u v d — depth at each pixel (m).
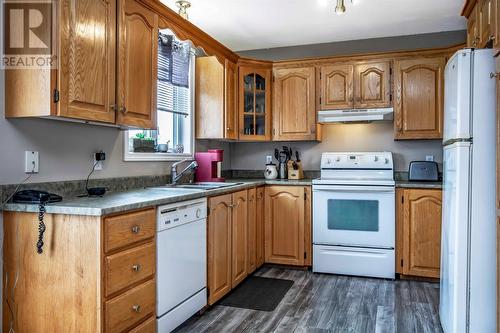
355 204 3.50
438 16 3.41
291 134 4.03
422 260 3.35
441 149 3.85
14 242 1.84
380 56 3.73
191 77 3.64
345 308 2.75
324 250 3.59
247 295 3.01
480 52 2.01
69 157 2.25
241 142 4.52
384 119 3.68
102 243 1.70
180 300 2.31
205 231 2.62
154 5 2.48
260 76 4.06
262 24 3.61
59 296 1.76
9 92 1.86
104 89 2.07
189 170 3.43
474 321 2.01
